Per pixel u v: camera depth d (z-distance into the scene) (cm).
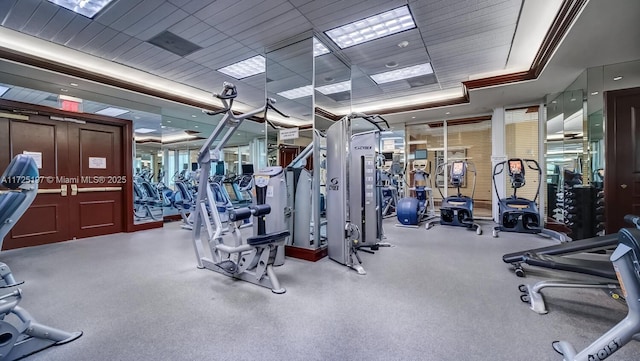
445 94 669
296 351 177
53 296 258
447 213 616
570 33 327
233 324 209
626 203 390
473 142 816
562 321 209
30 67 412
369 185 417
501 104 654
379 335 193
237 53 449
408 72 532
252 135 995
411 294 260
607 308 228
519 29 374
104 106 567
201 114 748
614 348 139
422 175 726
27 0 311
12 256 393
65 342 186
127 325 208
